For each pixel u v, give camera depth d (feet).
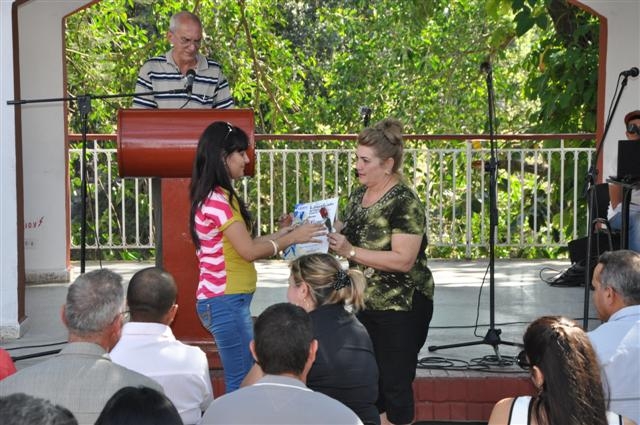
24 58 26.32
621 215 20.56
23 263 20.31
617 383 11.43
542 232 33.99
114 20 43.24
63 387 9.58
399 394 13.91
